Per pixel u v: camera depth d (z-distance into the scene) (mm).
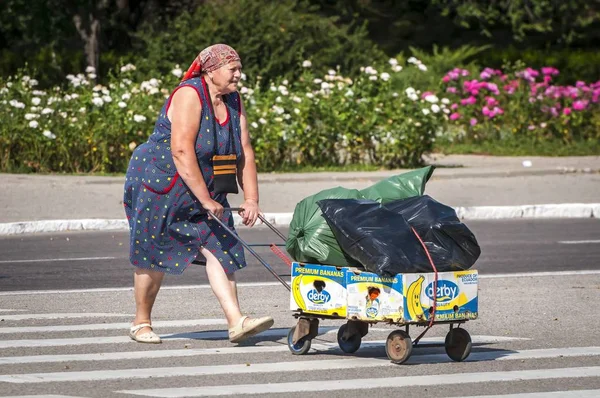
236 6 61812
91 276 24281
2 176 40562
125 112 43375
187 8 75062
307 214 15656
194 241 16172
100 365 15078
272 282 23438
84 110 43156
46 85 67750
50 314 19312
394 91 47688
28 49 71000
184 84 16000
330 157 45906
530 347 16625
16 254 28000
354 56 64188
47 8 65375
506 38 91625
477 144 55469
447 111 46375
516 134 56688
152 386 13781
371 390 13648
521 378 14398
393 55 86938
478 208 36188
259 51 61312
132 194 16297
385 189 15977
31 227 32312
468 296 15188
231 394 13352
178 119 15852
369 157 46625
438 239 15062
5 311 19625
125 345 16500
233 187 16203
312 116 45219
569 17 89312
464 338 15438
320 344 16688
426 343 15750
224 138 16078
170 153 16000
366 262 14719
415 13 90812
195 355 15805
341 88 46250
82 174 42188
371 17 89812
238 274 24688
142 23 73000
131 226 16344
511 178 43812
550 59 83000
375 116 45500
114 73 67250
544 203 37500
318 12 84688
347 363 15328
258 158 43844
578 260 26953
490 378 14383
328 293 15312
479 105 58344
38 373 14500
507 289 22531
